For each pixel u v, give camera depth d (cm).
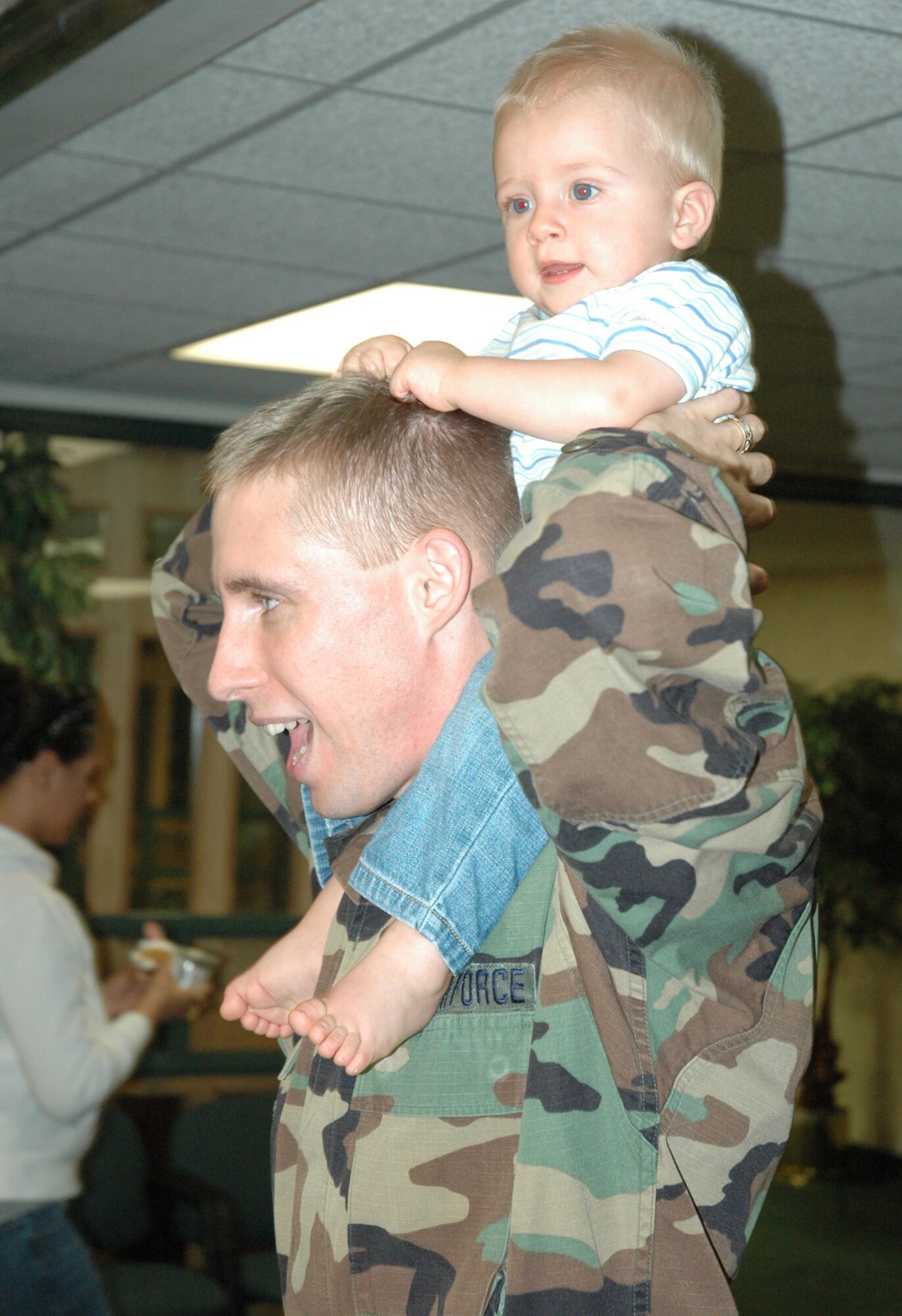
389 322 476
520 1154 79
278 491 83
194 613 119
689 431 92
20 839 227
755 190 336
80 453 674
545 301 116
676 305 102
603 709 69
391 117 297
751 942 79
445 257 399
